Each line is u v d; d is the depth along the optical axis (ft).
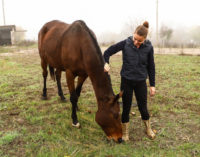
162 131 9.78
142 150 8.37
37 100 13.97
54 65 12.25
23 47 56.34
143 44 8.07
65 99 13.75
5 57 35.06
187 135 9.46
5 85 17.20
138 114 11.71
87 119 10.96
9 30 63.52
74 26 10.14
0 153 8.22
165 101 13.48
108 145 8.79
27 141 9.05
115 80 18.67
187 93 14.90
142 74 8.38
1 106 12.88
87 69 8.93
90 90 15.93
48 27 13.55
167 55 34.47
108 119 8.01
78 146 8.72
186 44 49.01
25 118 11.29
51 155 8.00
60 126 10.34
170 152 8.17
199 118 11.05
